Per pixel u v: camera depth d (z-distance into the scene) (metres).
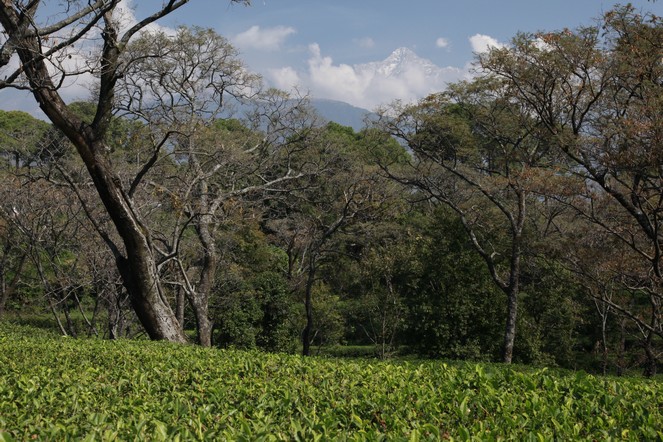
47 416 5.55
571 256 18.00
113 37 14.36
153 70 19.47
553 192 17.27
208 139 20.89
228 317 26.42
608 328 26.72
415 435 4.48
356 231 30.88
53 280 23.53
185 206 19.73
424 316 25.27
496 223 26.08
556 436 4.93
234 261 27.91
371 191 28.28
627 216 17.41
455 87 24.16
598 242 17.80
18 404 6.01
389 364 8.87
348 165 27.92
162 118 19.34
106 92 14.83
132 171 19.58
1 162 22.52
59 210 21.17
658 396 6.68
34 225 20.69
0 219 21.89
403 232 30.02
